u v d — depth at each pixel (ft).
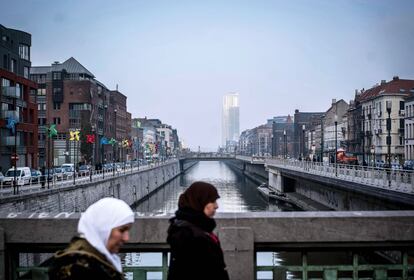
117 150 379.96
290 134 570.05
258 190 258.98
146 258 61.57
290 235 16.89
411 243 17.22
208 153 531.50
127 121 436.76
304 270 17.12
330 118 361.10
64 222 17.16
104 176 161.27
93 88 300.81
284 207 183.93
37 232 17.13
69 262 9.00
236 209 177.99
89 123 283.59
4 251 16.98
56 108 291.79
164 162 348.38
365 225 17.04
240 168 592.19
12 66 185.78
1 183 101.76
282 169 215.72
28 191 93.40
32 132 189.47
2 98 165.27
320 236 16.96
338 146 328.08
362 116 269.85
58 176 133.69
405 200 77.97
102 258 9.37
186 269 11.18
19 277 17.31
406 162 178.60
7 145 165.78
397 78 244.22
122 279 9.68
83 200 124.57
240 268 16.52
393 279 17.30
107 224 9.60
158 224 16.93
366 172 106.42
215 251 11.39
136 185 211.82
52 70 310.45
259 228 16.88
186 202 12.11
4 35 177.06
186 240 11.24
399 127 231.71
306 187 189.67
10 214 17.76
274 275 17.08
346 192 120.98
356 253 17.35
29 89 192.44
